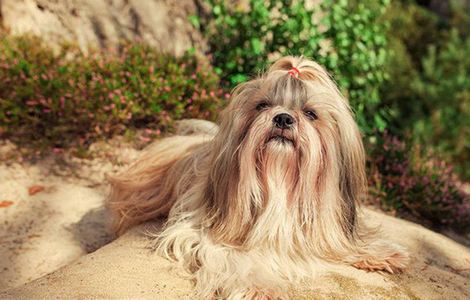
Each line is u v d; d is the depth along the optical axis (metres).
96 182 1.51
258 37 1.85
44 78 1.59
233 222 0.97
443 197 1.64
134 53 1.73
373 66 1.92
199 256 0.96
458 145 2.35
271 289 0.91
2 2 1.80
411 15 2.81
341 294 0.94
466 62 2.60
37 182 1.48
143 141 1.64
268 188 0.96
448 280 1.04
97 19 1.82
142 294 0.89
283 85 0.97
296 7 1.84
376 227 1.14
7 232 1.30
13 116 1.61
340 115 0.98
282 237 0.97
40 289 0.88
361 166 1.03
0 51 1.66
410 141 1.93
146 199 1.20
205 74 1.73
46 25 1.82
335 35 1.88
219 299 0.91
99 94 1.61
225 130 0.98
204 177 1.05
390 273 1.02
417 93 2.46
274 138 0.95
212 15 1.93
